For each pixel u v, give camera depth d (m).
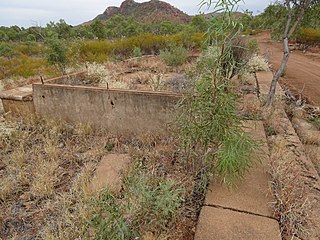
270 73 7.62
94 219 1.79
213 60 2.18
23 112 4.35
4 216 2.38
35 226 2.27
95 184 2.60
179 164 2.90
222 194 2.25
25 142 3.69
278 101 4.85
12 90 4.60
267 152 2.80
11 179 2.88
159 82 5.18
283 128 3.66
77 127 3.87
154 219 1.91
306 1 4.31
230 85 2.27
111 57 10.39
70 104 3.94
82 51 10.72
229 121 2.23
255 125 3.31
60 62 7.57
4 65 11.22
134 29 21.80
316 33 17.50
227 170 2.16
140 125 3.64
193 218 2.14
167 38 12.66
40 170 2.91
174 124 2.87
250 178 2.43
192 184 2.49
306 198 2.05
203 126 2.23
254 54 8.15
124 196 2.28
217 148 2.27
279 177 2.34
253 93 5.31
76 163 3.14
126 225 1.78
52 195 2.62
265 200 2.15
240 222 1.94
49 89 4.00
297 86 7.68
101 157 3.23
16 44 18.11
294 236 1.83
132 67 8.19
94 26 20.23
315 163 3.21
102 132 3.84
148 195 1.93
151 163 2.93
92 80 5.70
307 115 5.24
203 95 2.23
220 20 2.04
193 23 15.84
